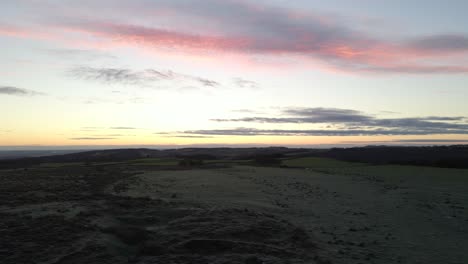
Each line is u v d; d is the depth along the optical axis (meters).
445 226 11.75
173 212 11.48
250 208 14.07
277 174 34.03
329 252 8.62
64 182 23.36
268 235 9.45
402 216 13.41
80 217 10.02
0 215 10.05
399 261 8.14
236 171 38.66
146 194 18.47
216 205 14.44
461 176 29.17
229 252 7.95
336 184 24.95
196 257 7.53
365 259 8.20
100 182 24.84
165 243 8.35
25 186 19.52
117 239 8.56
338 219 12.80
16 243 7.61
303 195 19.12
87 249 7.46
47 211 10.88
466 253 8.81
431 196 18.02
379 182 25.91
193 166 49.75
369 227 11.57
